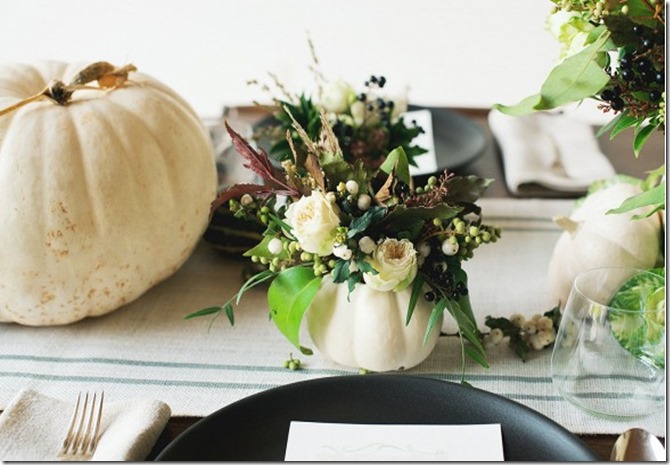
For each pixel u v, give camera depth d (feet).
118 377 2.77
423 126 4.36
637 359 2.48
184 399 2.65
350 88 3.66
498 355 2.87
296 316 2.64
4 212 2.81
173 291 3.33
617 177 3.42
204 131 3.38
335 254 2.49
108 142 2.93
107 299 3.01
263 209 2.67
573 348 2.56
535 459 2.16
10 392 2.68
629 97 2.18
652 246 2.89
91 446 2.28
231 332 3.05
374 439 2.25
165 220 3.05
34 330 3.07
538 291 3.27
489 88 7.17
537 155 4.23
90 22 7.66
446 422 2.30
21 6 7.72
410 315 2.58
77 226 2.85
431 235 2.59
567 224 3.02
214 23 7.69
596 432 2.46
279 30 7.70
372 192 2.54
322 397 2.35
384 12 7.58
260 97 6.89
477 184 2.66
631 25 2.08
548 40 7.27
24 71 3.25
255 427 2.28
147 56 7.35
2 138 2.86
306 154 2.67
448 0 7.33
